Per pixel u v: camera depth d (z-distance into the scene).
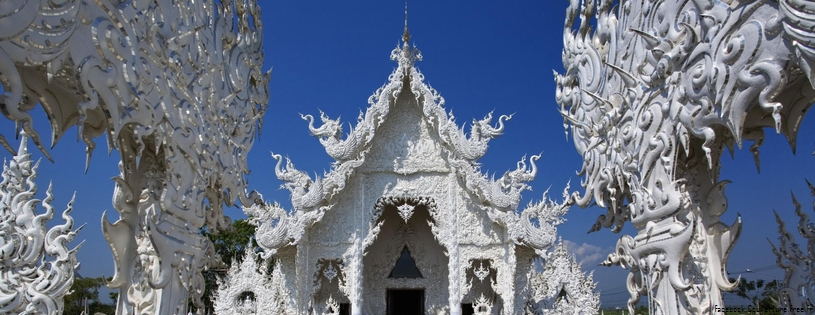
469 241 17.81
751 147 9.43
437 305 19.86
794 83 8.15
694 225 8.31
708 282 9.09
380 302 19.89
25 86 7.97
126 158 9.88
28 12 5.66
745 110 6.98
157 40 8.37
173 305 9.23
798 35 6.14
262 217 16.64
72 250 13.17
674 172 8.55
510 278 17.05
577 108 11.79
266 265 17.23
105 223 9.04
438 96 17.81
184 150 9.30
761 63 6.66
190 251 9.75
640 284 10.04
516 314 16.95
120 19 7.36
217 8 11.09
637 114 9.30
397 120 18.77
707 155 7.66
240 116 11.87
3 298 12.03
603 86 10.74
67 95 8.61
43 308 12.49
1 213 13.09
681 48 8.01
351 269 17.59
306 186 17.16
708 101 7.57
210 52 10.51
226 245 37.00
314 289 17.44
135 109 7.78
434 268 20.19
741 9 6.98
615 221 11.08
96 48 6.88
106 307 35.81
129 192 9.62
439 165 18.34
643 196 9.05
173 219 9.22
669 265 8.56
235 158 11.59
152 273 9.59
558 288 16.78
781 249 10.15
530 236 16.72
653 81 8.77
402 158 18.45
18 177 13.55
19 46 5.70
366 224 17.97
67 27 6.27
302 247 17.08
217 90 10.82
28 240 13.12
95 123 9.20
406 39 18.02
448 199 18.12
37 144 6.18
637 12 9.45
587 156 11.21
